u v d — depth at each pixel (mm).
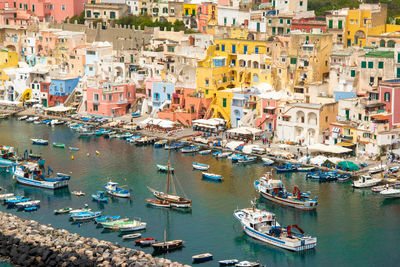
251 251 171875
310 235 178750
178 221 188875
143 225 184000
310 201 194875
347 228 184500
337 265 165875
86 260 163750
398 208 197125
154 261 162250
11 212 196375
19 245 174250
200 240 177750
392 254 170625
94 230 183750
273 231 176125
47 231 179750
